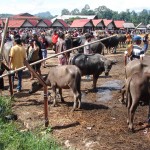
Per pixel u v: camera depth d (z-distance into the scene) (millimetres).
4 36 9727
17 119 10164
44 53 20156
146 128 9148
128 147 7898
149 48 34188
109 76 17516
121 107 11305
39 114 10445
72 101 11898
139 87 8680
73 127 9242
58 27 75688
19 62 12883
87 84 15172
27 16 80250
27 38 29906
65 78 10648
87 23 75125
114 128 9148
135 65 9867
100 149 7777
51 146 7762
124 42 40250
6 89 14023
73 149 7734
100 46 20266
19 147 7711
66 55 15977
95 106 11375
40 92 13375
